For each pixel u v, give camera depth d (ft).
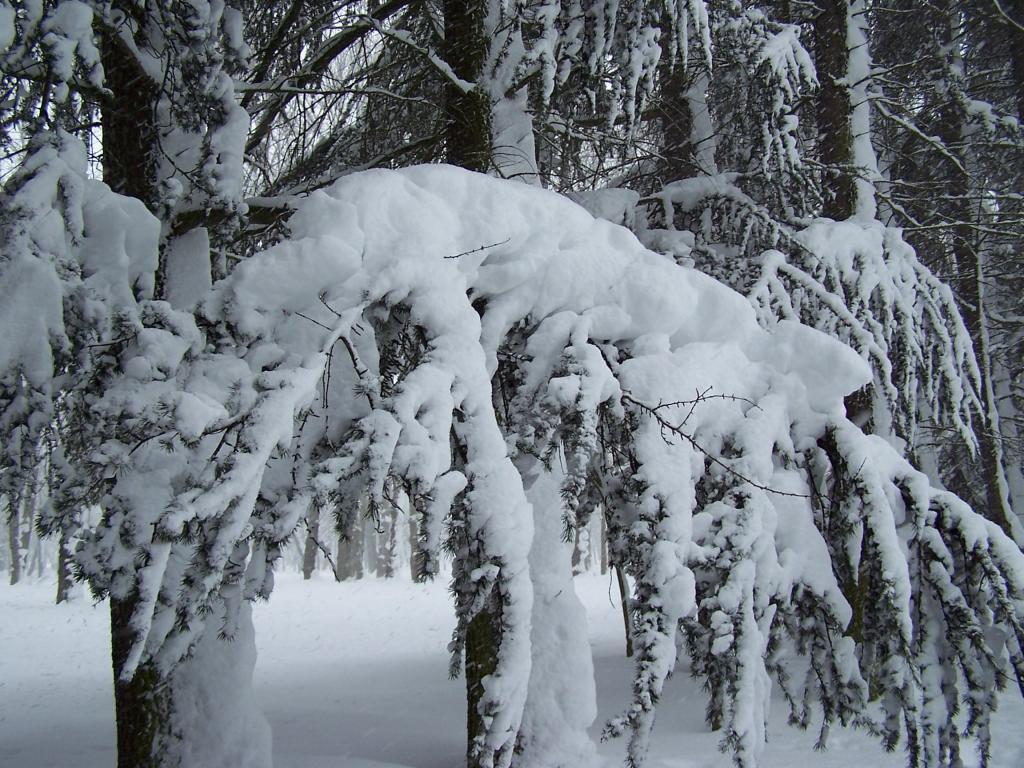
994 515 33.50
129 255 11.28
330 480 9.60
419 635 50.03
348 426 11.27
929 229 26.78
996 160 34.50
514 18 18.71
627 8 16.71
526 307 13.26
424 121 24.58
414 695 28.84
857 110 27.81
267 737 14.40
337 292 11.12
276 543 9.30
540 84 16.89
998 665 15.43
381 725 22.93
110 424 9.79
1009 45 37.65
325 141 24.64
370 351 11.49
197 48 13.66
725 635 12.24
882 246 21.43
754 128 21.45
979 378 22.43
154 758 13.61
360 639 48.44
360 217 11.84
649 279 13.67
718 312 14.56
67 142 10.93
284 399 9.75
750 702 12.06
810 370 14.62
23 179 10.40
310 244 11.15
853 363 14.44
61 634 52.85
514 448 12.04
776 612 13.87
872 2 32.27
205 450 10.52
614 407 12.71
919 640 16.02
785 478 13.99
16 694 31.94
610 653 36.50
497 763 10.51
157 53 15.19
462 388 11.21
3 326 9.52
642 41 16.30
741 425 13.71
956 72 33.76
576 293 13.37
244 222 14.61
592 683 15.10
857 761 16.94
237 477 8.98
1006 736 19.81
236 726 14.02
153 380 10.16
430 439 10.31
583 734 14.74
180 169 14.25
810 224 22.45
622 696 25.23
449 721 23.53
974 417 31.01
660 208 23.73
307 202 12.05
